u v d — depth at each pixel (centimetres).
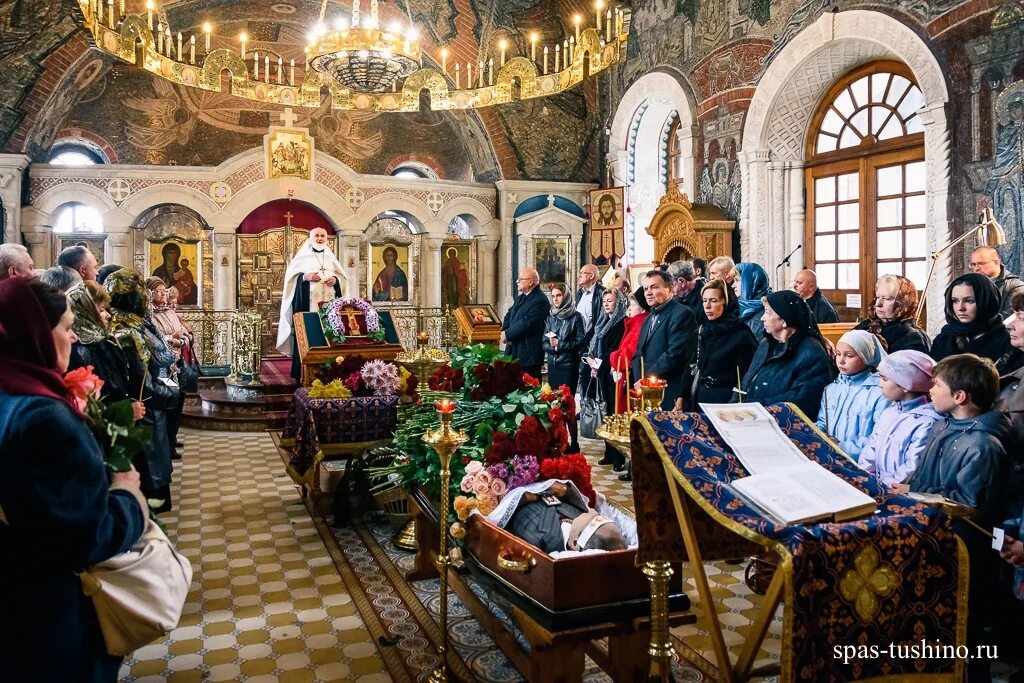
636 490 261
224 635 389
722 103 1141
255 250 1454
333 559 503
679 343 570
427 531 461
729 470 242
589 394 807
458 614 415
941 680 224
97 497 217
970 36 787
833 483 237
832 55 977
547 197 1520
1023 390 338
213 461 819
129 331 464
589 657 361
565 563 283
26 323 221
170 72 745
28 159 1247
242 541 540
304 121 1667
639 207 1438
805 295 723
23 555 212
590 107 1527
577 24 752
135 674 347
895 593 220
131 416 261
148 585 237
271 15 1509
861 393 405
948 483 307
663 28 1280
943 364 321
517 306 867
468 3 1416
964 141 801
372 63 723
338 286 1073
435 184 1491
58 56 1221
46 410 210
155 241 1385
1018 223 748
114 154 1546
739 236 1108
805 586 209
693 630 391
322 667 355
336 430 592
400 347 762
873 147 973
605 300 795
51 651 217
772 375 453
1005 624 347
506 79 816
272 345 1466
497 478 363
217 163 1633
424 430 439
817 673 210
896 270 950
